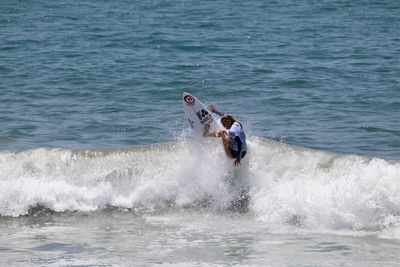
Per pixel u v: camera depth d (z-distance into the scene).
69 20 178.00
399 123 74.50
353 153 63.59
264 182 52.25
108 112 81.31
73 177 54.38
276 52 125.75
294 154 54.62
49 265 39.31
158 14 190.50
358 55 122.38
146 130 72.69
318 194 49.16
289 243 43.88
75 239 45.38
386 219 47.00
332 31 154.88
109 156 56.31
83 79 101.31
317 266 39.16
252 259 40.53
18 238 45.75
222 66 111.56
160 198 53.06
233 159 52.59
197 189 53.06
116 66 112.19
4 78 102.25
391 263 39.69
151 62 116.00
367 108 81.88
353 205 47.59
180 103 86.38
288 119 77.38
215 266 39.25
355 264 39.53
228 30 155.62
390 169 49.38
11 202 52.06
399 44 135.25
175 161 55.19
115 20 177.50
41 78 102.19
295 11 195.00
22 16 187.12
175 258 40.84
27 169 55.06
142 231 47.12
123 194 53.31
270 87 95.12
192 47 132.00
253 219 49.75
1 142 67.94
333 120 76.44
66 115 79.62
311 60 117.06
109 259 40.59
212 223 48.88
